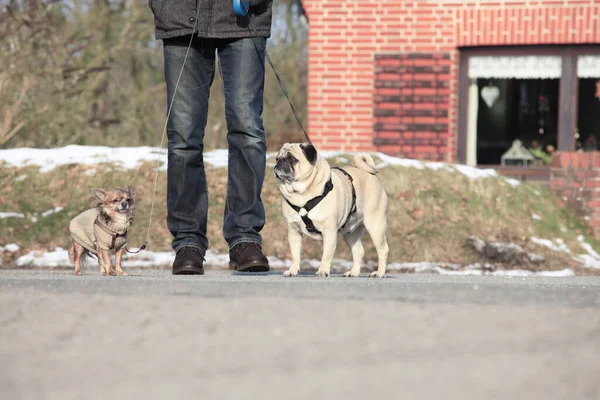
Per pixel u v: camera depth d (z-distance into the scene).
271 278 7.24
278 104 31.62
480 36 19.56
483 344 3.66
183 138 7.86
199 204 7.98
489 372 3.14
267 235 14.16
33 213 14.55
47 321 4.22
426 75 19.67
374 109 19.81
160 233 14.15
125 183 15.28
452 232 14.85
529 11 19.38
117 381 3.05
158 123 28.11
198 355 3.46
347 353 3.48
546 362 3.31
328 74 20.03
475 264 14.32
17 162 15.84
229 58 7.86
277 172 7.73
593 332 3.94
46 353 3.52
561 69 19.66
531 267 14.45
